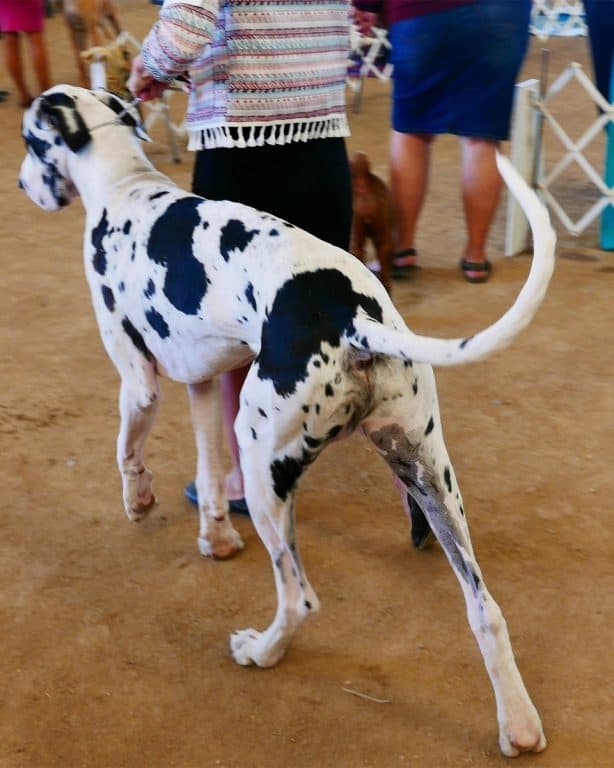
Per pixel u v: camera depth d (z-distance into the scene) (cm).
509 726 236
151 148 798
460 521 238
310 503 345
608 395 409
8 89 986
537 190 592
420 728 249
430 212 647
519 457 366
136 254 267
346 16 295
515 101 557
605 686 259
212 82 276
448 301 506
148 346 278
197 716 254
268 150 288
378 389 226
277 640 261
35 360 454
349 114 915
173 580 307
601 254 570
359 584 302
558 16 1284
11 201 676
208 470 304
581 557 310
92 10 875
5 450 379
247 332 243
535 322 479
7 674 270
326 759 240
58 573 311
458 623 285
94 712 256
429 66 485
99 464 370
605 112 552
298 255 233
